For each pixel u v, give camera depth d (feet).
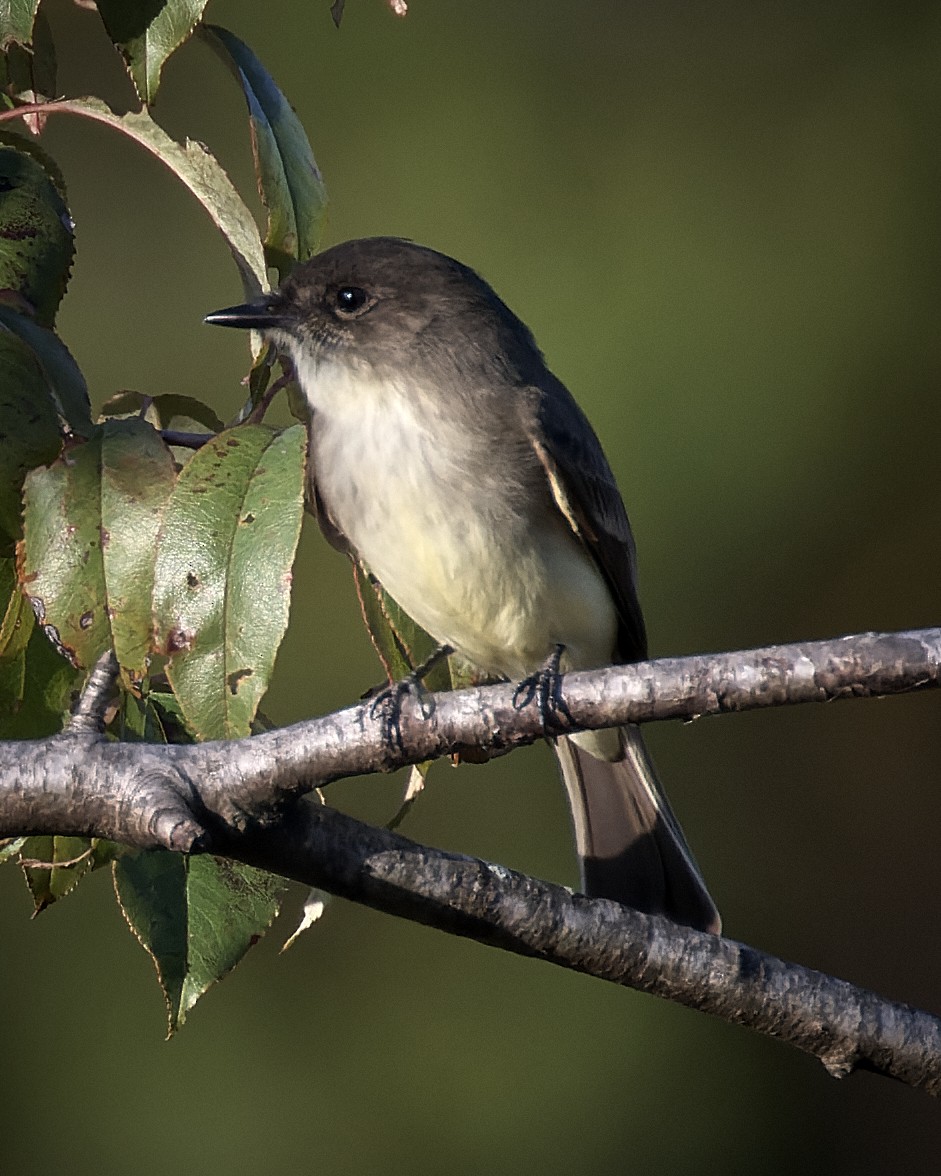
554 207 41.42
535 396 24.67
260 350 23.56
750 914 40.60
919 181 41.45
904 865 40.96
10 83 21.62
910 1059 19.15
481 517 23.94
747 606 39.50
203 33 21.11
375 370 24.44
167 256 41.42
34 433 18.20
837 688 17.88
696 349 40.14
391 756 18.40
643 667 18.51
